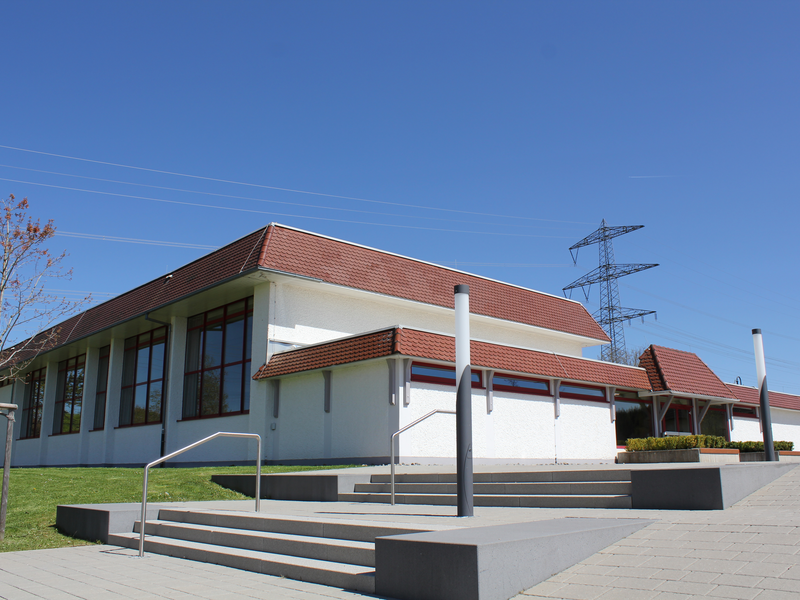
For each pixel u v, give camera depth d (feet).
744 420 93.71
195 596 20.24
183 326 76.74
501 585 17.30
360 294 66.95
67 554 29.89
